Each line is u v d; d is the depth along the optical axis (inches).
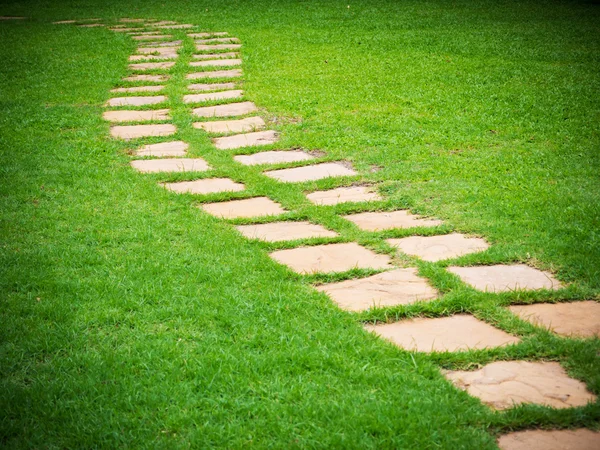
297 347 132.4
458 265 171.0
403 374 123.4
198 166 259.1
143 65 441.4
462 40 498.3
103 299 152.2
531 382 122.0
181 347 133.5
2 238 188.2
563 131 286.7
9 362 128.3
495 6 677.9
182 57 460.1
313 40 510.6
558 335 137.2
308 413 111.9
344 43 498.0
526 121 302.2
